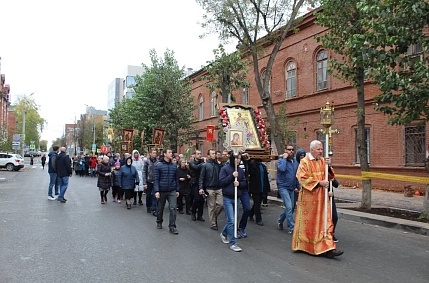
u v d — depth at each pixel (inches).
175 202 351.6
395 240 321.7
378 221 387.2
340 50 484.4
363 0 372.5
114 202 575.8
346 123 740.7
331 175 286.2
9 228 351.9
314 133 828.0
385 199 545.6
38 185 842.2
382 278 221.8
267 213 462.6
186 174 466.3
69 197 617.0
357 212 432.8
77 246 287.7
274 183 785.6
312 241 271.3
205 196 416.2
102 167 559.2
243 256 266.4
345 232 354.3
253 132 468.4
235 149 308.8
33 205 510.6
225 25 669.9
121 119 1625.2
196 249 285.1
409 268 242.1
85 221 395.2
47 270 229.1
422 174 596.1
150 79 1058.7
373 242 314.3
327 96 783.7
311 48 829.8
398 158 634.2
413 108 376.8
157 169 352.5
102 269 231.9
